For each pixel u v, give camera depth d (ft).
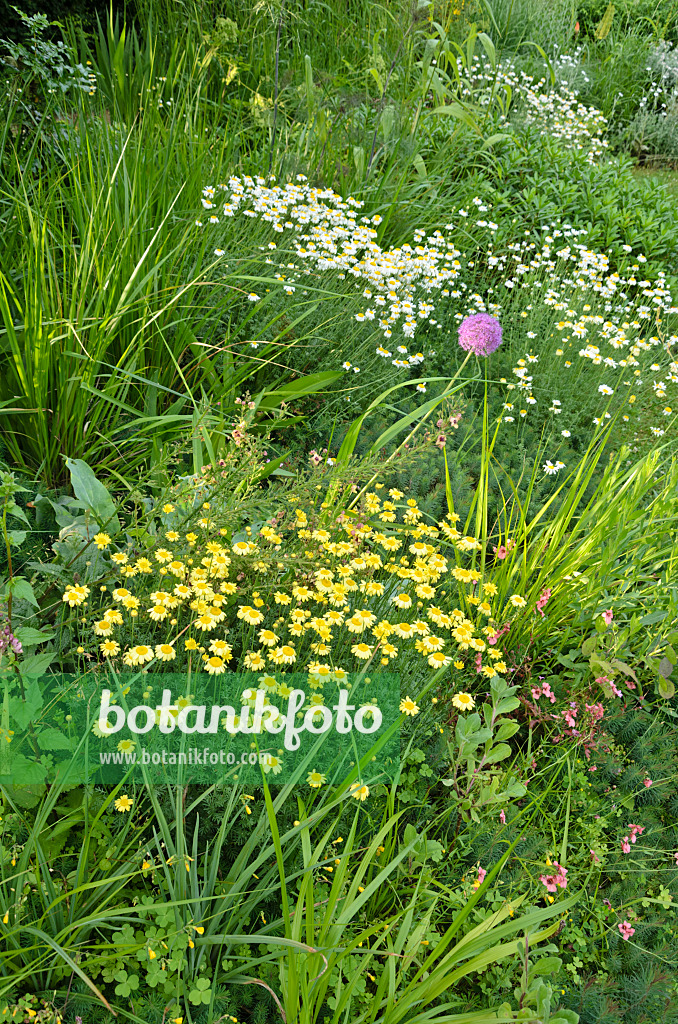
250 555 7.26
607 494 10.06
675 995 6.88
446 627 7.94
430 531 8.44
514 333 15.98
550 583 9.34
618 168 25.20
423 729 7.63
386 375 13.21
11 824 5.73
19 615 7.15
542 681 8.85
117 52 16.35
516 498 10.06
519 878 7.09
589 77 31.71
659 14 37.50
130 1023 5.38
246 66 18.52
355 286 13.73
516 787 7.24
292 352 12.41
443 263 17.02
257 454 8.68
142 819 6.38
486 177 21.36
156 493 9.67
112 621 6.36
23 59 14.58
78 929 5.43
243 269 12.42
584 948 7.11
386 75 19.42
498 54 28.53
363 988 5.90
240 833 6.42
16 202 10.50
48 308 9.70
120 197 12.03
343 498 8.61
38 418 9.48
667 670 8.78
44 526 8.71
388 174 17.30
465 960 6.57
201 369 11.64
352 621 6.82
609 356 15.88
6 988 4.91
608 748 8.60
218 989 5.66
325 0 23.65
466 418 13.62
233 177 13.43
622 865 7.91
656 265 20.42
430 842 6.86
